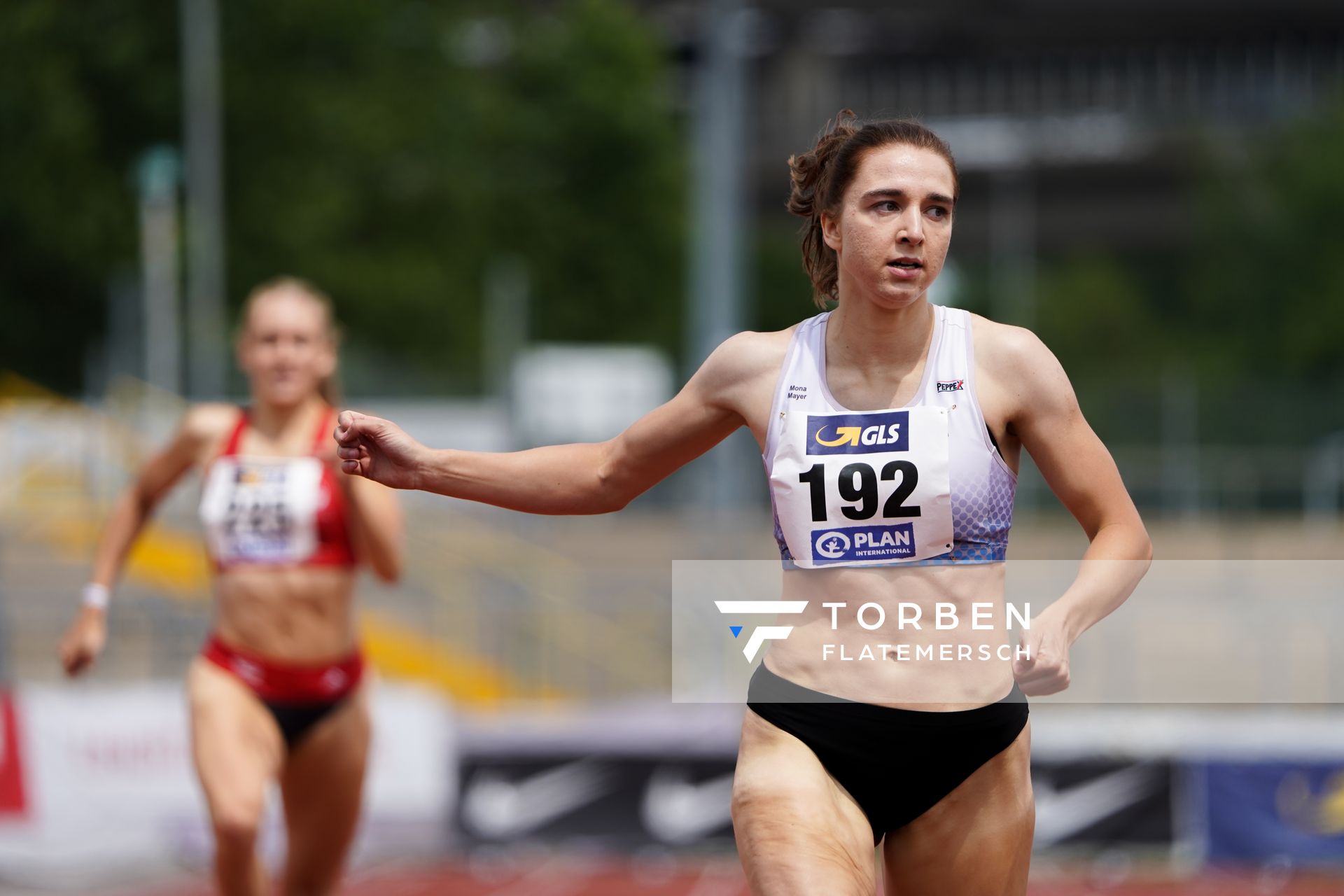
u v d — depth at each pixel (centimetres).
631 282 16038
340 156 12719
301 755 2016
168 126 11356
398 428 1280
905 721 1184
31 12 10888
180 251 9975
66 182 10894
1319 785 3434
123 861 3394
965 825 1213
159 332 8075
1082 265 19912
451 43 14350
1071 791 3456
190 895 3238
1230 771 3441
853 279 1178
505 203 15725
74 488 6062
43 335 11325
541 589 5391
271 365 2036
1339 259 16162
